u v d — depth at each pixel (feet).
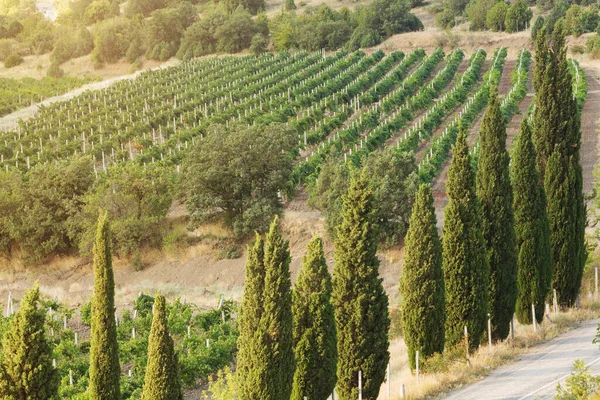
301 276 82.43
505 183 101.04
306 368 80.89
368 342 83.97
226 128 209.87
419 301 90.79
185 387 112.16
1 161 224.33
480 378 90.43
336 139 218.38
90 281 180.55
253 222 176.24
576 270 112.88
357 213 83.76
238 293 160.35
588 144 215.72
